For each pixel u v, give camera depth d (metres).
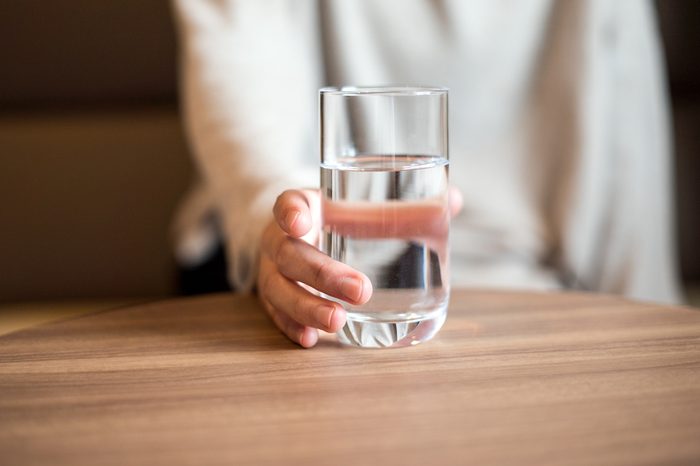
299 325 0.67
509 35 1.11
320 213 0.71
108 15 1.90
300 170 0.90
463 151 1.13
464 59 1.12
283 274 0.68
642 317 0.72
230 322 0.73
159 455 0.52
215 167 0.93
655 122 1.20
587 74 1.11
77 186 1.87
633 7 1.16
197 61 1.00
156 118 1.88
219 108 0.96
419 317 0.65
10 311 1.88
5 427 0.56
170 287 1.85
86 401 0.59
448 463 0.51
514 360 0.64
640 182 1.17
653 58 1.20
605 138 1.15
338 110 0.64
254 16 1.04
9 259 1.90
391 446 0.53
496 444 0.53
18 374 0.63
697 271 1.88
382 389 0.60
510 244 1.11
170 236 1.88
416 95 0.63
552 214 1.13
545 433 0.54
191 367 0.64
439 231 0.65
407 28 1.12
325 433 0.54
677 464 0.51
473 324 0.71
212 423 0.56
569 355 0.64
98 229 1.89
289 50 1.06
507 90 1.13
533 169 1.13
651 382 0.60
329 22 1.12
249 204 0.84
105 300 1.91
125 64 1.92
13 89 1.91
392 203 0.64
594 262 1.19
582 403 0.57
